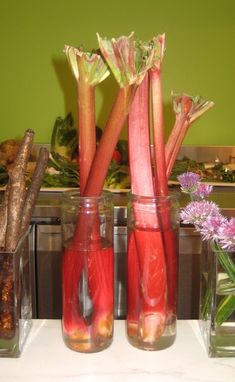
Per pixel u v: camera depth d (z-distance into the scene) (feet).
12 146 5.45
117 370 1.83
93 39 6.46
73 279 1.89
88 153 1.84
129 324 2.01
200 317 2.20
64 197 1.88
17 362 1.89
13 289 1.87
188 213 1.83
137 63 1.61
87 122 1.80
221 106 6.59
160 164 1.89
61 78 6.48
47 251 3.92
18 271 1.90
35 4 6.33
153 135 1.88
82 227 1.84
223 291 1.89
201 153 6.38
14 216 1.84
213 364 1.88
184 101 1.94
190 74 6.52
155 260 1.89
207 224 1.74
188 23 6.41
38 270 3.92
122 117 1.69
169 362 1.90
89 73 1.73
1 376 1.78
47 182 4.70
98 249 1.87
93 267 1.87
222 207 3.98
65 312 1.96
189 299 3.65
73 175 4.78
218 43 6.45
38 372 1.81
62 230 1.91
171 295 1.96
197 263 3.63
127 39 1.56
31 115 6.59
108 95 6.26
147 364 1.88
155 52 1.74
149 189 1.89
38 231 3.90
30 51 6.44
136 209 1.88
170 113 6.14
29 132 1.86
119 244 3.55
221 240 1.74
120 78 1.62
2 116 6.59
